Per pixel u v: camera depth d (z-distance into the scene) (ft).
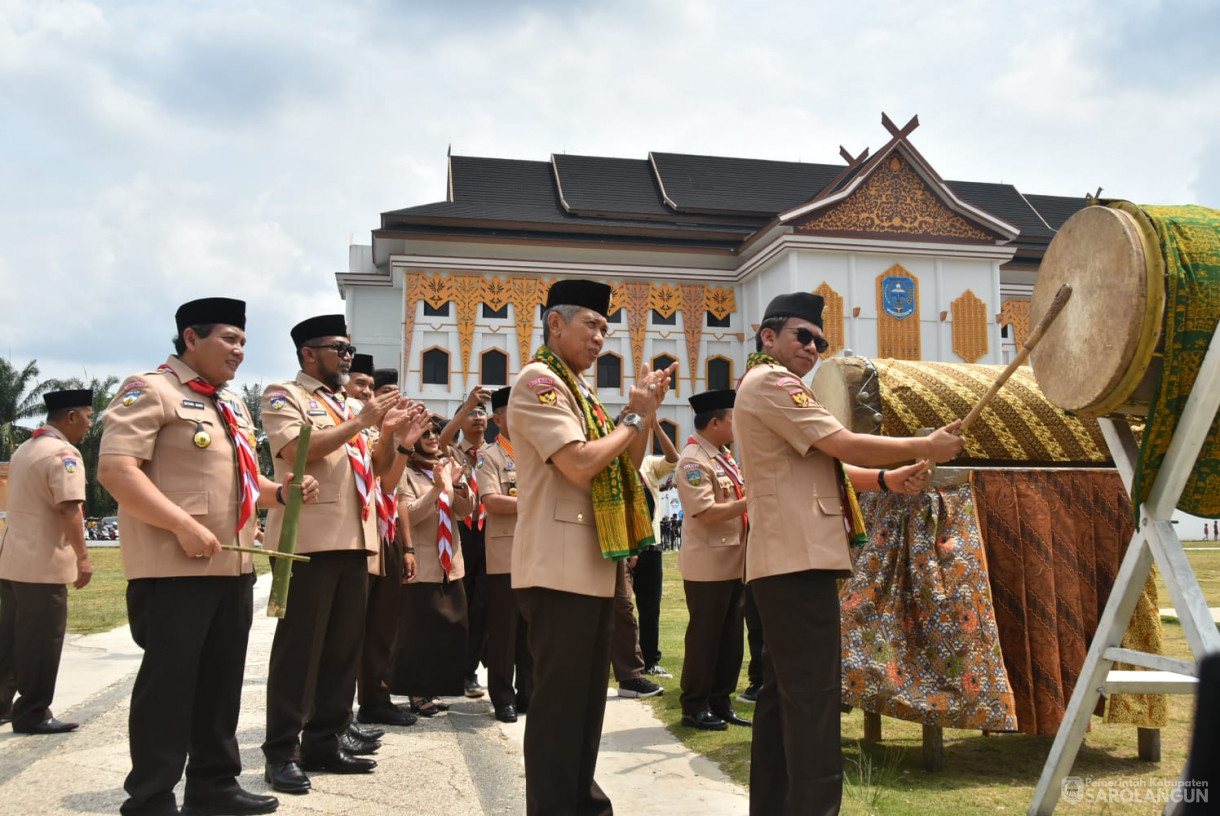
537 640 11.21
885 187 120.67
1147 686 12.44
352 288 128.36
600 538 11.15
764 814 11.93
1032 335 11.37
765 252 120.78
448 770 15.85
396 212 120.26
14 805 13.58
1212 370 10.57
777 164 151.23
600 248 125.18
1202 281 10.71
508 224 123.44
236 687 13.34
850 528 12.17
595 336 12.22
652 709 21.40
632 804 13.83
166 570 12.45
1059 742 12.80
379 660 20.06
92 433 165.17
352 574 16.07
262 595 48.06
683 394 125.18
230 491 13.30
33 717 18.39
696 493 19.39
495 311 121.80
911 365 18.20
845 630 16.11
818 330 12.84
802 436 11.44
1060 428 17.28
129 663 26.53
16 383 179.11
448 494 21.76
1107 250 11.38
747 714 20.67
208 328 13.52
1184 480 11.19
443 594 21.39
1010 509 16.66
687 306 127.03
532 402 11.32
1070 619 16.57
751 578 11.78
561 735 10.95
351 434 15.29
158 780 12.13
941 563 15.75
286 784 14.39
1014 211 153.48
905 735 18.25
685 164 146.00
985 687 14.90
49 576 18.70
